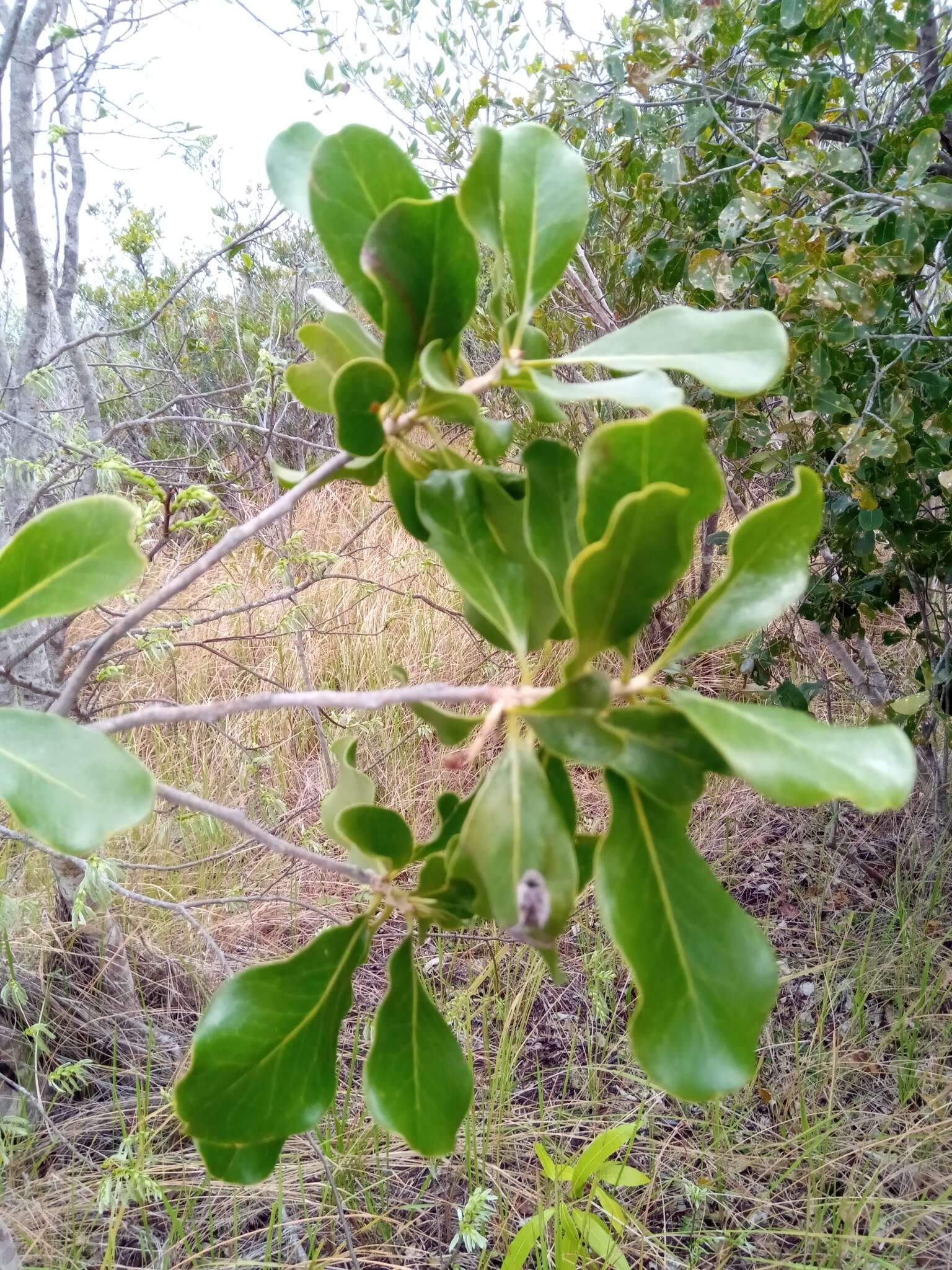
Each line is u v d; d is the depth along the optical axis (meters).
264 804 1.23
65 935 1.08
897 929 1.21
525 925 0.24
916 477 0.99
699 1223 0.87
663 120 1.07
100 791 0.24
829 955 1.18
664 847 0.25
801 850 1.37
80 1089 1.01
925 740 1.29
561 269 0.28
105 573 0.26
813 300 0.80
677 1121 0.98
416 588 1.89
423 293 0.26
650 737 0.24
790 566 0.25
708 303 1.11
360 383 0.27
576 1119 0.97
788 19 0.83
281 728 1.57
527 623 0.28
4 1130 0.87
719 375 0.26
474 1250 0.86
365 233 0.28
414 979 0.32
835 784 0.21
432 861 0.30
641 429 0.23
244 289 2.54
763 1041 1.08
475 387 0.28
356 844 0.30
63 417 1.52
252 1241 0.88
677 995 0.24
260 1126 0.30
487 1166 0.92
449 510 0.29
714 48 0.91
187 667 1.58
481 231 0.26
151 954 1.17
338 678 1.64
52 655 0.96
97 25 1.14
